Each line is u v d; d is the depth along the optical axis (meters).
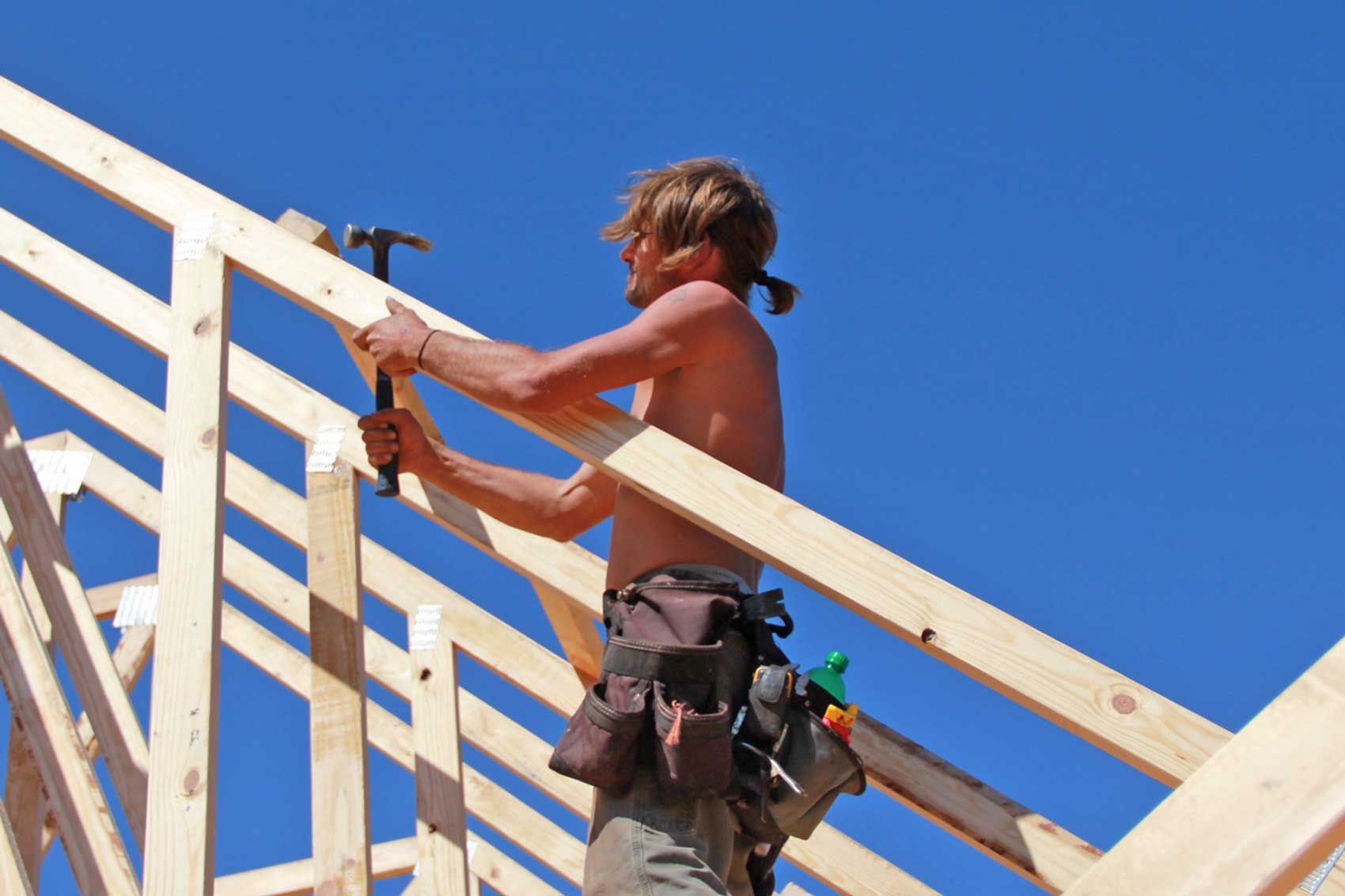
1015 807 7.22
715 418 5.49
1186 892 3.37
